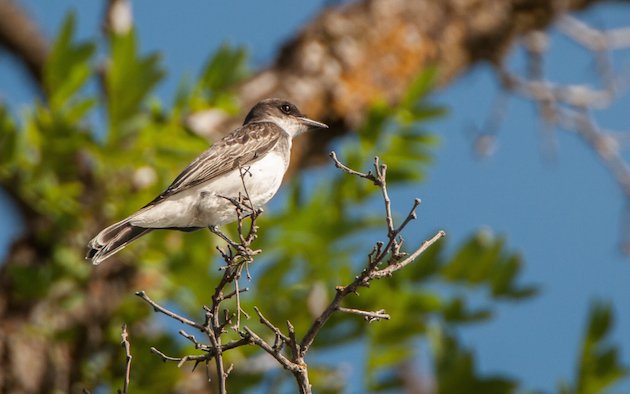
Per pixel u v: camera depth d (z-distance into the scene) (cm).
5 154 1329
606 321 1307
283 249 1336
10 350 1301
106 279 1342
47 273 1320
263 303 1307
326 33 1641
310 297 1321
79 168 1366
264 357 1303
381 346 1300
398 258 848
